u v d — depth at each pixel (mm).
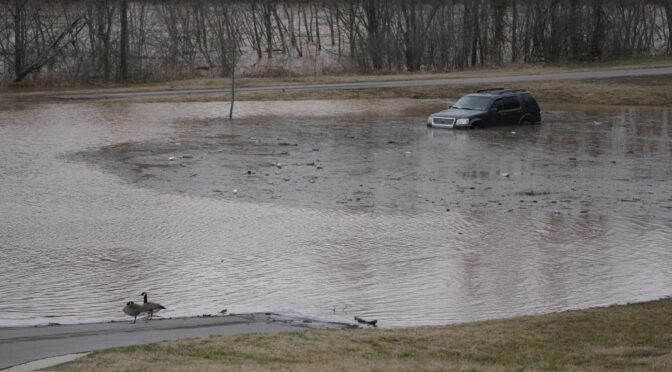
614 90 69500
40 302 18562
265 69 102250
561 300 18812
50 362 13086
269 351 14227
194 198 30016
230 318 17438
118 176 34031
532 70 91625
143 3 113812
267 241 24141
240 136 46375
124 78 86125
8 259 22078
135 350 13992
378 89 72312
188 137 45812
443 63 100312
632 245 23531
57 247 23328
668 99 66188
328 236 24750
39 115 56094
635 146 42812
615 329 16047
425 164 37281
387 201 29609
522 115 52125
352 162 37781
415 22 106188
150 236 24625
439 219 26891
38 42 92688
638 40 120438
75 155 39188
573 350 14750
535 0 116500
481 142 44312
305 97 68500
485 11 108938
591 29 105812
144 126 50781
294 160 38281
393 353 14500
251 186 32250
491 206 28781
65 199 29562
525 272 21031
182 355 13695
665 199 29875
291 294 19375
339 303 18734
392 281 20359
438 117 50125
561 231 25234
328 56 111625
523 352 14609
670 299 18391
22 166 36062
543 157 39281
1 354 13789
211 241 24141
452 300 18922
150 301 18750
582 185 32406
